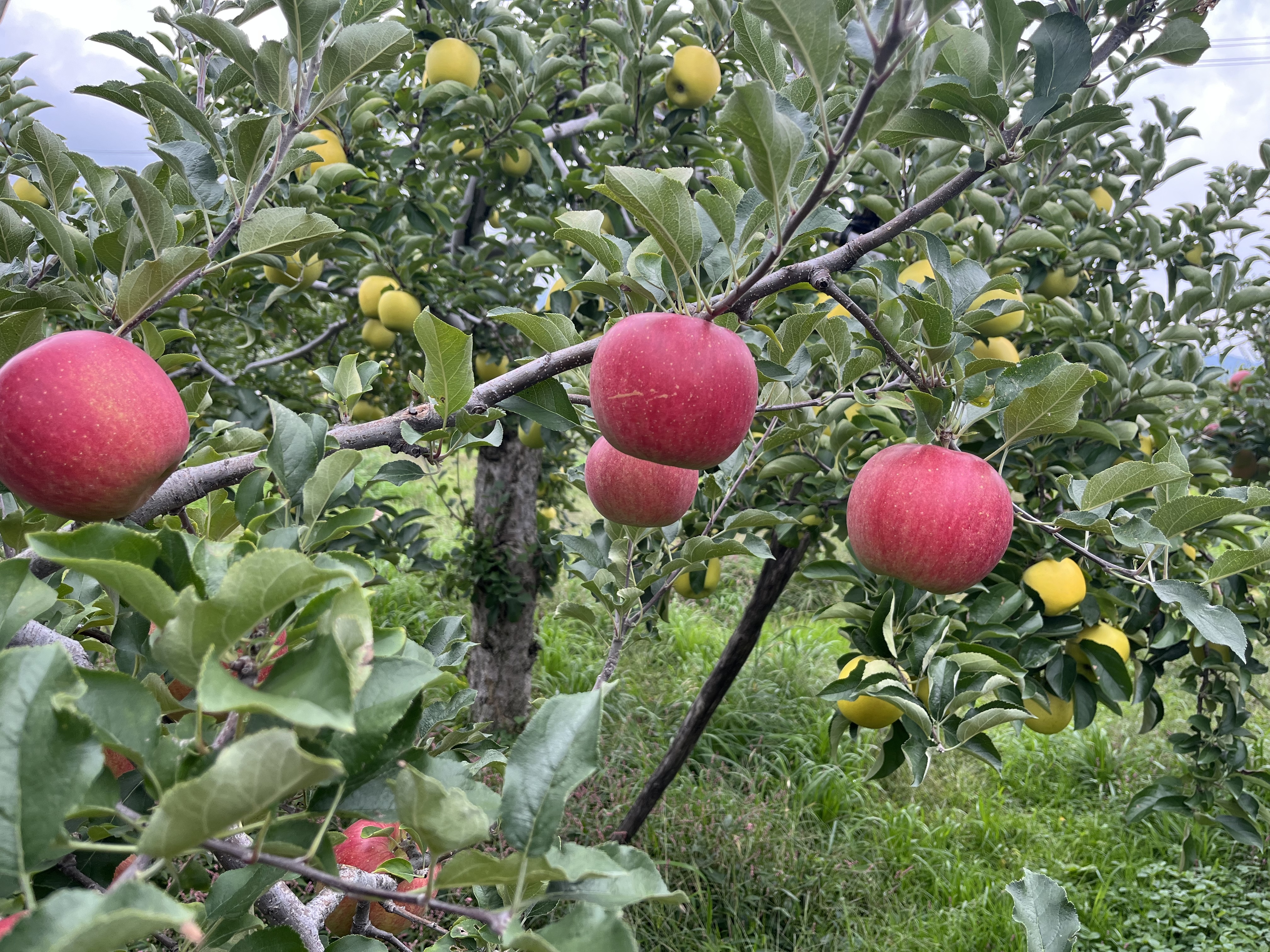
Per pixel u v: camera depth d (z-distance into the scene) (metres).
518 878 0.87
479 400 1.73
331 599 0.86
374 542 5.48
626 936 0.79
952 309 1.97
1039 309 3.94
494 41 4.27
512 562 6.02
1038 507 3.45
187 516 1.64
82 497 1.24
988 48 1.70
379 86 4.93
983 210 3.47
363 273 4.40
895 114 1.21
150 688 1.13
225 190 1.76
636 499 2.10
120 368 1.25
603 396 1.46
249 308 4.65
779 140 1.14
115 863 1.17
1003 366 1.82
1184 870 3.89
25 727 0.74
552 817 0.87
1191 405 4.67
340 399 1.99
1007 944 4.62
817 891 5.08
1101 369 3.80
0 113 3.11
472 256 4.79
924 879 5.26
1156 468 1.90
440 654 1.76
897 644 2.35
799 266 1.66
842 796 5.87
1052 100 1.58
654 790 4.74
